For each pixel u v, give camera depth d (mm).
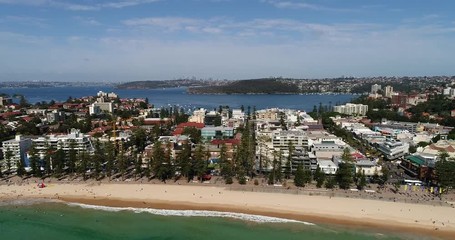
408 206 142750
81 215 141625
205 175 181875
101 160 195625
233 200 152625
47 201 156375
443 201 146625
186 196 158125
